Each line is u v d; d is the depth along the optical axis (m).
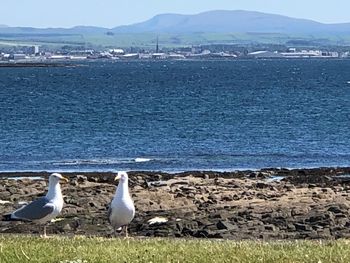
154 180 30.58
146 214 22.00
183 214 21.89
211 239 18.11
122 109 70.50
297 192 26.25
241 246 15.36
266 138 47.78
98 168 36.38
